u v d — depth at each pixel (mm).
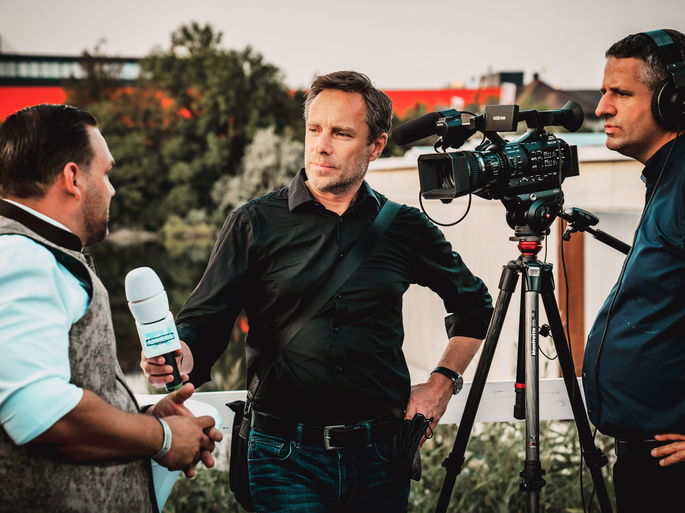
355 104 2158
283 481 2164
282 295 2182
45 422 1507
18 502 1560
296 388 2166
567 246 5391
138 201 64875
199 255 55938
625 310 2193
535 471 2338
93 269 1782
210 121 67062
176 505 3623
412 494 3707
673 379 2100
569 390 2434
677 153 2158
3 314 1495
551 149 2402
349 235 2229
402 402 2285
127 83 70375
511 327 5719
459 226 6902
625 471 2250
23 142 1642
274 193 2283
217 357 2225
